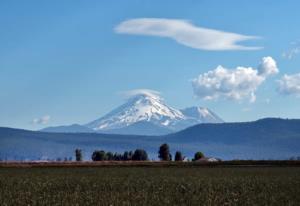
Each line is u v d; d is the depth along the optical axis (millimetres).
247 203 69062
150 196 74875
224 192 83875
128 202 67062
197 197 74312
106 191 83375
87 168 194000
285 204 68250
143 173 150000
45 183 100000
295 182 105125
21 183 100688
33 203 66688
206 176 131625
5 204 65750
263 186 95062
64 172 156875
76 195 74688
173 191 84188
